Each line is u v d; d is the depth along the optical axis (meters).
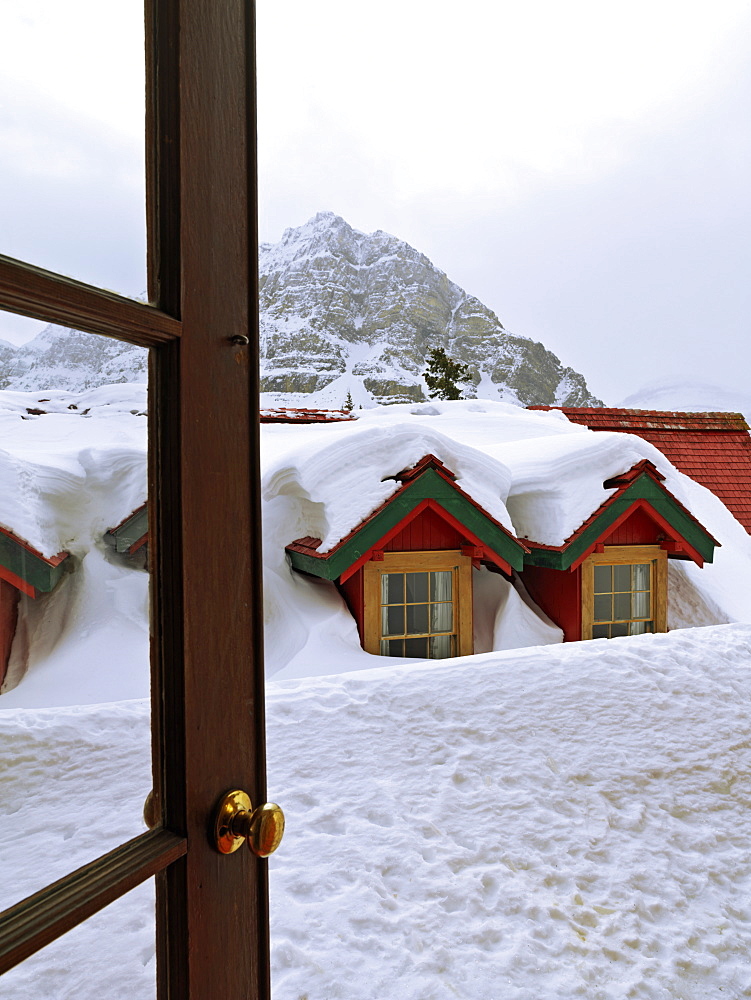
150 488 0.99
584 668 4.67
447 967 2.52
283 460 6.04
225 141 1.12
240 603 1.16
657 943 2.77
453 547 5.97
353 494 5.55
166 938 0.99
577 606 6.37
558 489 6.33
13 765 0.85
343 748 3.74
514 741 3.94
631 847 3.31
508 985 2.48
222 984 1.09
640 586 6.65
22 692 0.91
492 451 7.60
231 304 1.14
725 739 4.17
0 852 0.80
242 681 1.16
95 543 0.96
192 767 1.04
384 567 5.71
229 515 1.13
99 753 0.93
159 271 1.00
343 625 5.72
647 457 6.73
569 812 3.49
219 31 1.11
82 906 0.83
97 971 0.85
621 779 3.75
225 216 1.12
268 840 1.12
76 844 0.87
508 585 6.75
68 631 0.95
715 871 3.22
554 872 3.09
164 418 1.01
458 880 2.97
